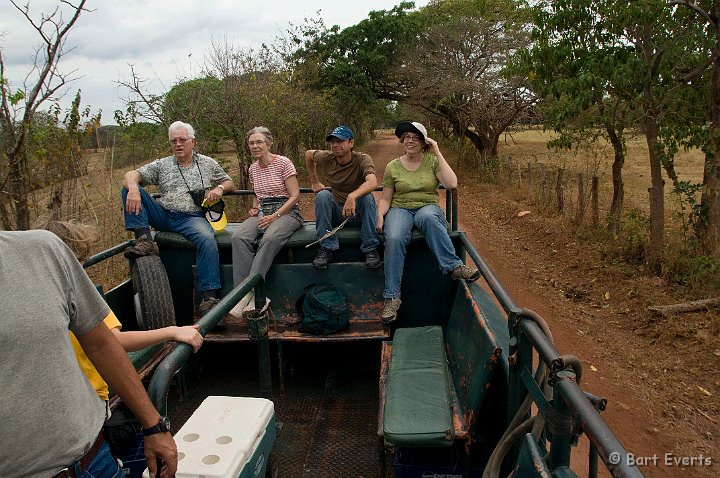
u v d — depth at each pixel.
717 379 5.59
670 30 8.51
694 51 8.84
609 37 8.73
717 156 7.96
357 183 4.57
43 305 1.53
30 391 1.51
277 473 3.21
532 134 42.84
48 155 6.41
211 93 12.71
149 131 10.23
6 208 5.41
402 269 4.21
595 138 10.62
